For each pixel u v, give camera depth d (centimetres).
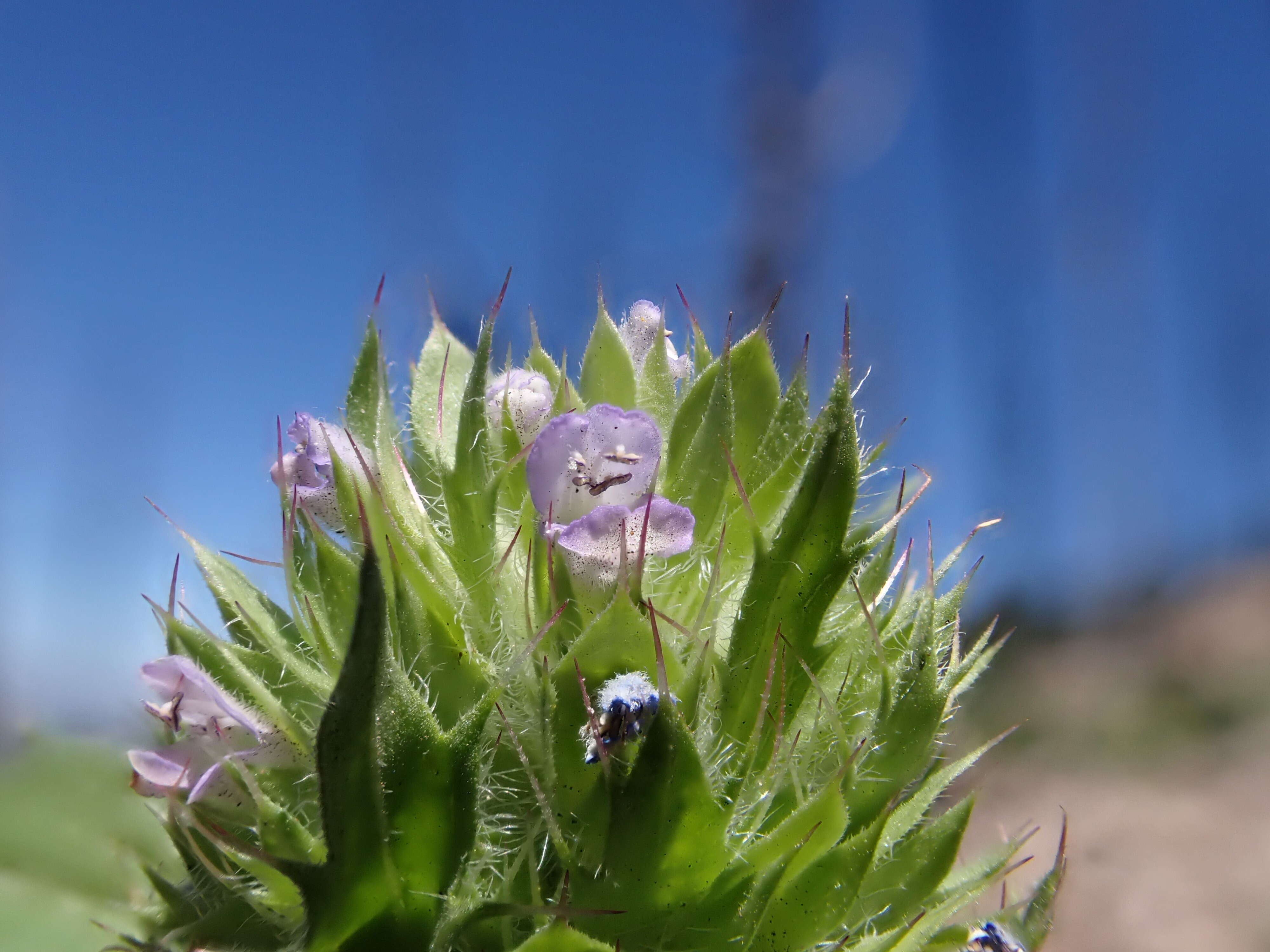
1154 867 12
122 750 5
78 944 5
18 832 5
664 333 5
